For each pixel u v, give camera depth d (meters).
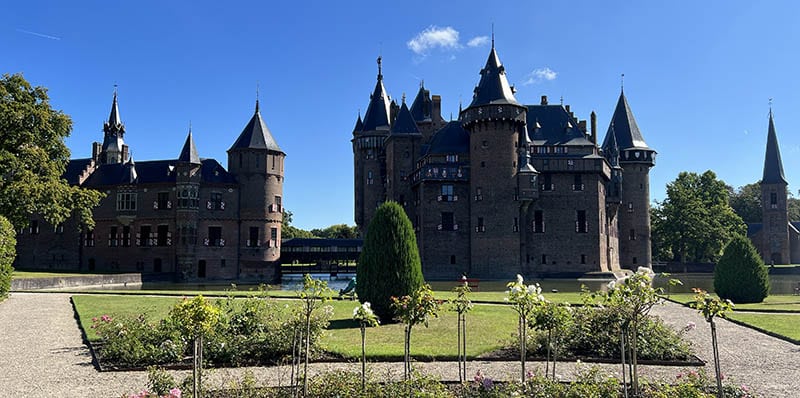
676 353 15.20
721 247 87.25
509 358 15.09
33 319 23.11
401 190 74.44
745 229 90.88
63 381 12.79
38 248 69.50
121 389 12.12
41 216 69.69
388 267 22.05
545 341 15.55
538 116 74.44
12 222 39.75
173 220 65.12
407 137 75.06
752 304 31.03
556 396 10.25
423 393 10.00
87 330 19.12
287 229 121.25
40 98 42.53
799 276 84.56
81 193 44.78
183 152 64.75
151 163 69.38
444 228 68.25
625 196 80.38
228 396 10.88
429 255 67.75
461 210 68.62
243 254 66.75
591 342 15.78
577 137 72.31
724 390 10.68
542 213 69.00
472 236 66.62
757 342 18.23
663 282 61.31
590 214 69.12
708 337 19.27
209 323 9.93
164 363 14.41
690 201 87.31
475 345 16.72
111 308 26.03
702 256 93.44
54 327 20.86
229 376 13.14
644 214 80.06
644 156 80.56
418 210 71.19
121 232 67.38
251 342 14.92
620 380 12.53
